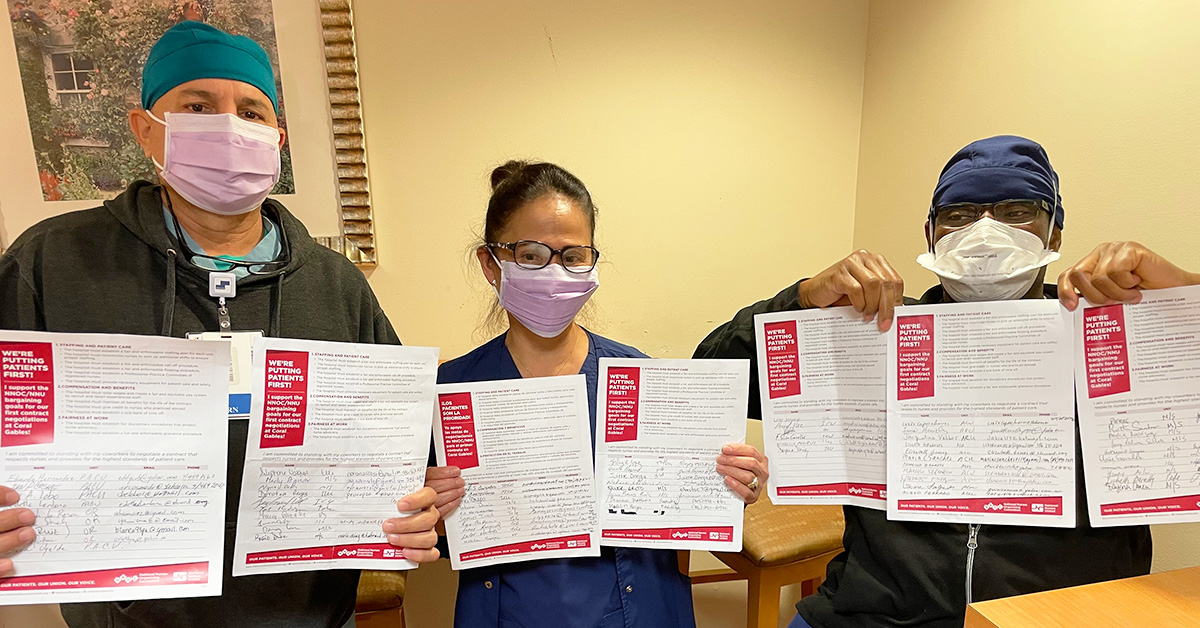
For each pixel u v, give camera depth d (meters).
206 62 0.86
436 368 0.85
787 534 1.51
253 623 0.86
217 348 0.75
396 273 1.79
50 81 1.49
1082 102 1.23
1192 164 1.04
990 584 0.88
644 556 0.96
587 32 1.75
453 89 1.71
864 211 1.97
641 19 1.77
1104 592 0.71
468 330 1.85
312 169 1.66
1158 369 0.79
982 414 0.85
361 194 1.70
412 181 1.74
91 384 0.71
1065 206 1.29
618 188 1.85
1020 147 0.92
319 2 1.55
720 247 1.94
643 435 0.92
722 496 0.91
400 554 0.82
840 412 0.92
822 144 1.95
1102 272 0.79
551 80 1.75
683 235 1.91
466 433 0.88
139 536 0.73
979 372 0.86
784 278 2.01
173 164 0.87
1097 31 1.19
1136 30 1.12
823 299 0.94
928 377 0.87
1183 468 0.79
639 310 1.93
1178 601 0.69
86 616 0.89
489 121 1.74
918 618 0.93
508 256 0.95
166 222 0.91
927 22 1.65
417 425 0.83
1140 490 0.80
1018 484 0.84
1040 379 0.84
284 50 1.57
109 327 0.83
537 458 0.90
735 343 1.08
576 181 0.99
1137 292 0.79
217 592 0.74
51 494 0.70
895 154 1.81
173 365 0.74
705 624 2.05
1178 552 1.12
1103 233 1.21
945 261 0.93
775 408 0.94
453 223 1.78
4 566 0.68
